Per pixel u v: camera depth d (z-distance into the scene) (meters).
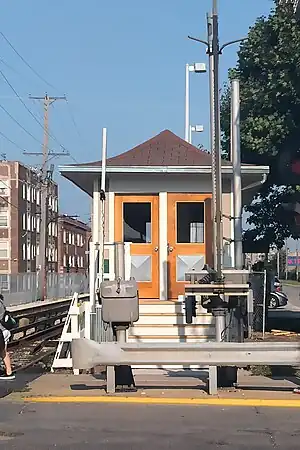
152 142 16.98
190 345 9.59
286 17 17.72
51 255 90.44
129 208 15.63
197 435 7.67
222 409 9.02
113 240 15.46
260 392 9.95
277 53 18.25
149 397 9.59
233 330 11.95
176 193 15.58
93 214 15.52
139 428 7.98
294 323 22.11
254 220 22.67
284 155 19.06
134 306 9.91
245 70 19.84
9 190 78.44
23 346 18.47
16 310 22.41
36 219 85.19
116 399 9.52
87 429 7.93
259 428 8.00
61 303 32.06
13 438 7.54
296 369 11.68
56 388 10.34
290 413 8.80
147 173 15.24
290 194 19.94
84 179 15.80
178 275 15.45
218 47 10.19
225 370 10.24
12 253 78.00
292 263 104.75
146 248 15.53
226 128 21.66
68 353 13.52
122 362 9.63
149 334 13.86
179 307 14.03
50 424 8.17
